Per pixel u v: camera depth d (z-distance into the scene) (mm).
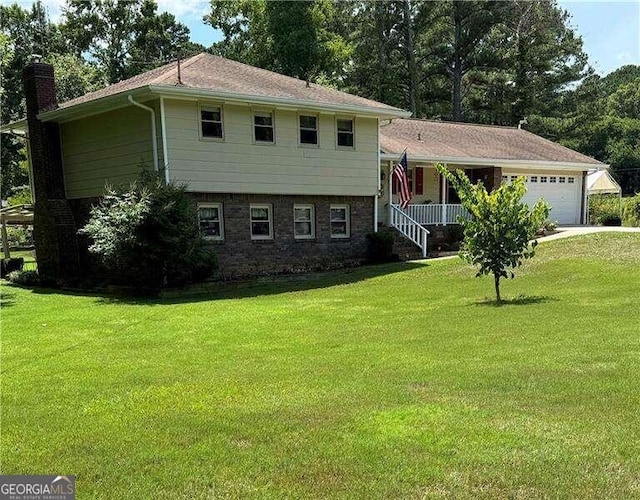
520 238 9992
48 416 4734
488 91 42844
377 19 38938
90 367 6512
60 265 17547
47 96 18156
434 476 3338
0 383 5902
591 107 42469
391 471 3422
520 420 4141
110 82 41281
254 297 12945
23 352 7559
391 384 5238
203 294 13914
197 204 15516
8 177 41906
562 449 3623
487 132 28062
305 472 3469
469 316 8703
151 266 14000
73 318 10430
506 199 9977
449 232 21281
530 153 25891
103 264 14773
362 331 8094
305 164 17359
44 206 17844
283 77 19578
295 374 5781
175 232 13773
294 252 17375
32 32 43438
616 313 8172
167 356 6988
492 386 5016
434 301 10883
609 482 3188
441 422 4168
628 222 27000
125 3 41750
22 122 19266
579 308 8789
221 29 39000
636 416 4133
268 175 16625
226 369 6148
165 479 3461
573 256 14820
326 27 39844
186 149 15148
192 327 9047
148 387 5520
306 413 4520
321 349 7012
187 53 43406
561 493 3094
